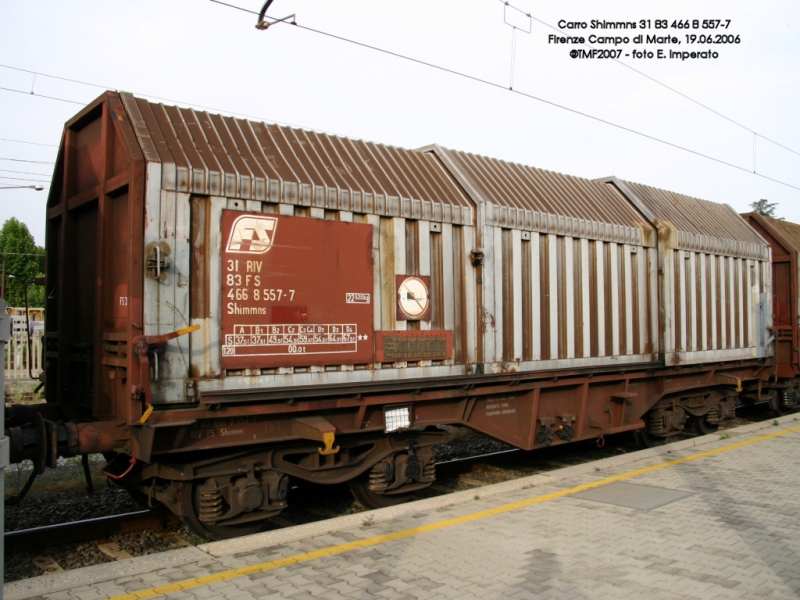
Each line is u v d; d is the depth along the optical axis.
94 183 6.61
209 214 5.88
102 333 6.08
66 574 4.66
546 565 4.93
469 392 7.78
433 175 8.21
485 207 8.02
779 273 14.93
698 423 12.39
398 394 7.12
